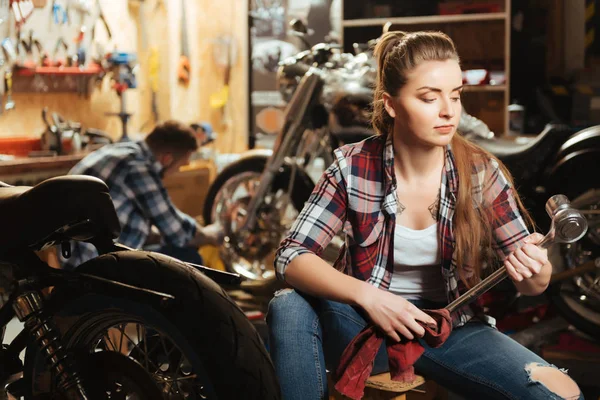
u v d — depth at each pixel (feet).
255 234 14.47
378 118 6.75
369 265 6.56
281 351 6.22
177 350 5.89
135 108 19.86
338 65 13.71
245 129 21.83
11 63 15.42
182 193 16.74
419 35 6.26
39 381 6.08
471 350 6.10
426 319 5.87
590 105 19.11
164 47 20.49
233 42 21.72
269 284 13.46
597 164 11.38
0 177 13.53
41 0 16.21
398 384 6.35
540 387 5.71
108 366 5.72
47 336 5.88
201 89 22.15
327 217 6.57
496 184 6.41
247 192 15.29
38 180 14.24
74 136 15.52
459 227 6.29
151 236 13.48
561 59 19.79
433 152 6.39
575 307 11.28
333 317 6.50
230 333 5.32
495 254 6.62
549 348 10.97
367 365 6.00
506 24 19.47
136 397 5.62
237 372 5.24
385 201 6.45
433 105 6.12
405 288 6.57
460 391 6.15
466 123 12.50
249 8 21.56
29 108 16.39
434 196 6.44
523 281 6.08
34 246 6.15
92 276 5.76
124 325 5.95
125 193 11.87
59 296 5.99
